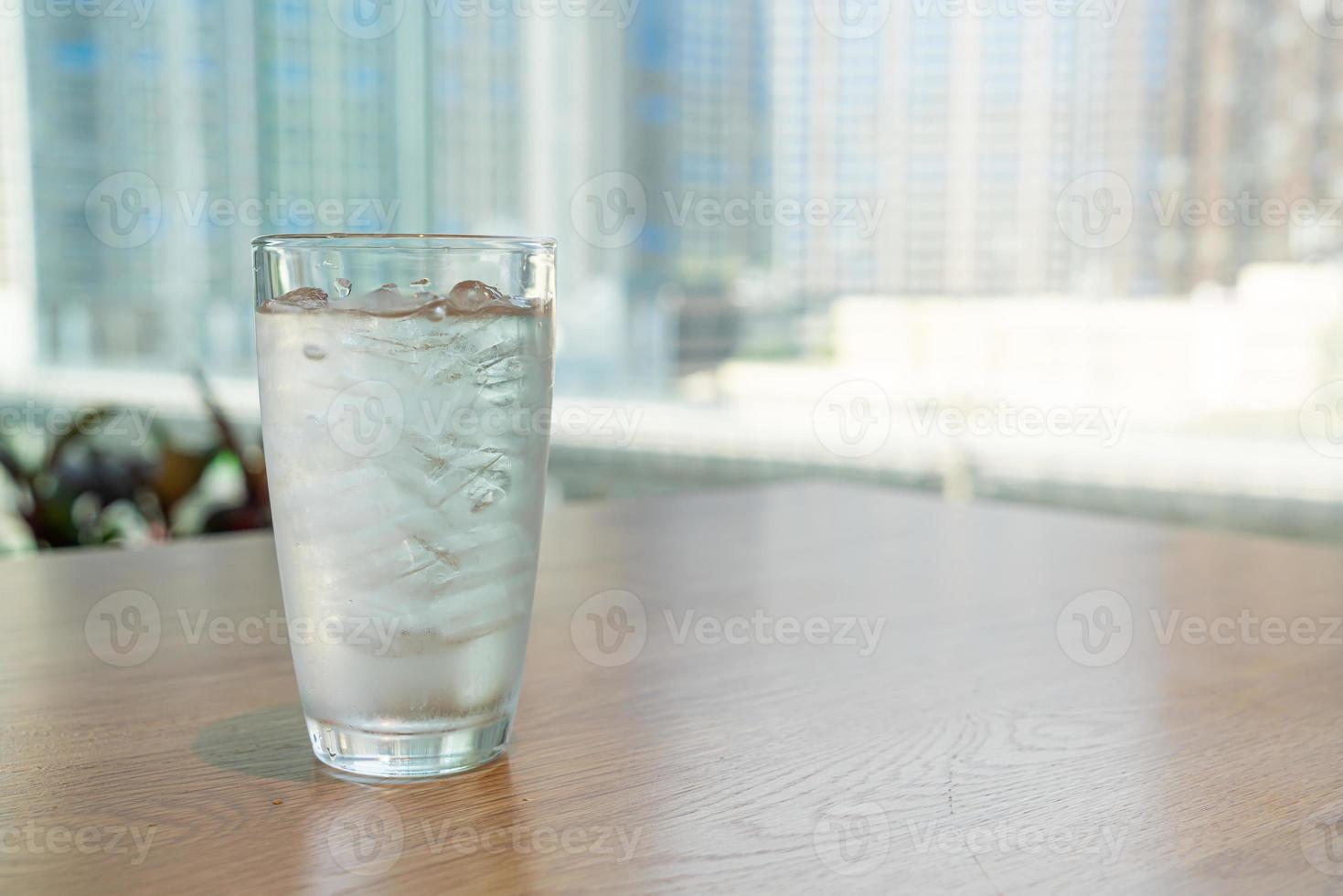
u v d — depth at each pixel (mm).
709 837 583
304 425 596
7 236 3316
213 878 559
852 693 700
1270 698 697
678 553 952
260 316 608
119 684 709
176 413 3219
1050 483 2365
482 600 614
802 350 2613
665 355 2777
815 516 1127
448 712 617
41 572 886
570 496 2904
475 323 598
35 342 3334
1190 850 575
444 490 602
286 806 600
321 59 3113
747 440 2693
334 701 615
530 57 2879
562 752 642
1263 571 902
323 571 605
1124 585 866
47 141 3283
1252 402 2125
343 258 596
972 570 899
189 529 1668
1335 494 2039
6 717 673
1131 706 687
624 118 2777
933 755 641
